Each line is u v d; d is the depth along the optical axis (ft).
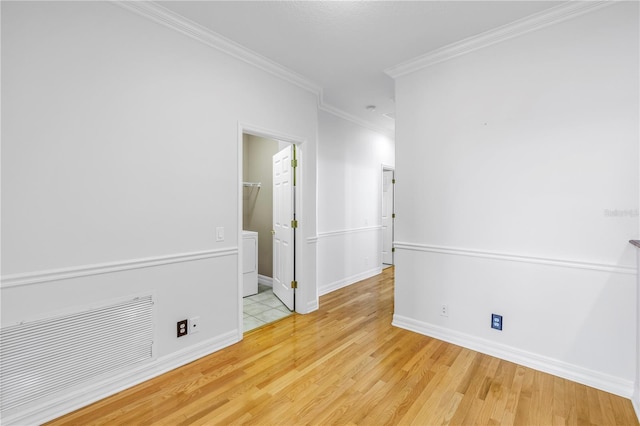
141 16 6.82
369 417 5.66
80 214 6.03
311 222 11.53
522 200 7.57
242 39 8.27
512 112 7.70
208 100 8.10
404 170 9.82
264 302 12.57
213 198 8.24
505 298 7.86
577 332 6.87
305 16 7.25
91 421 5.56
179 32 7.47
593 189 6.66
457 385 6.66
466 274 8.52
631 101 6.25
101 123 6.28
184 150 7.63
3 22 5.19
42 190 5.59
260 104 9.43
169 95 7.33
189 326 7.72
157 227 7.14
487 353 8.09
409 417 5.66
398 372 7.20
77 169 5.99
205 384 6.72
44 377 5.61
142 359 6.88
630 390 6.22
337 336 9.23
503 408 5.91
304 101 11.02
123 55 6.57
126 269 6.64
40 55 5.56
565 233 7.00
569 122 6.93
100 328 6.28
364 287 14.96
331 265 14.32
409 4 6.78
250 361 7.72
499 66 7.88
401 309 9.95
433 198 9.16
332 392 6.42
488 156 8.09
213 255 8.21
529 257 7.45
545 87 7.22
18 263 5.36
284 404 6.03
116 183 6.50
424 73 9.33
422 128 9.38
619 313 6.39
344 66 9.81
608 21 6.44
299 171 11.10
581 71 6.76
